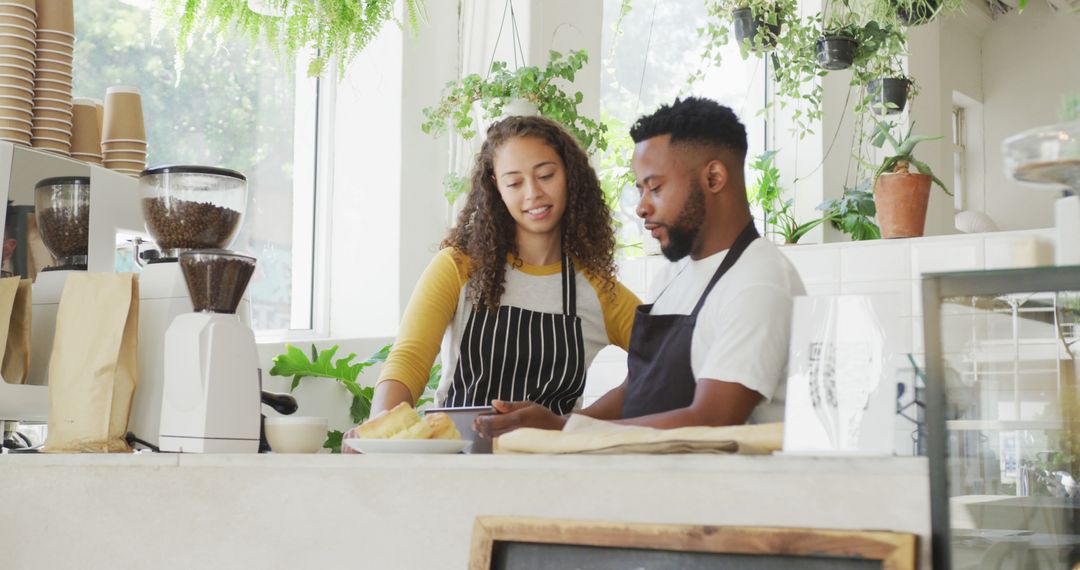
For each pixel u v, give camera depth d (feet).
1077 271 3.48
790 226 15.08
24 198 6.82
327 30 9.45
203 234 6.39
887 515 3.56
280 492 4.71
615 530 3.87
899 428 5.86
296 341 11.59
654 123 5.72
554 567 3.98
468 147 12.78
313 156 13.08
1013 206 23.50
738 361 5.08
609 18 14.99
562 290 7.03
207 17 9.13
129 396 5.78
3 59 7.27
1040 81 23.45
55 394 5.71
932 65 19.02
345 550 4.54
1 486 5.32
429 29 13.14
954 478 4.94
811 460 3.68
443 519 4.33
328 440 10.85
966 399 5.52
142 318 6.12
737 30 14.49
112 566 5.07
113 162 8.13
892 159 13.12
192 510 4.91
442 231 13.20
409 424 4.85
